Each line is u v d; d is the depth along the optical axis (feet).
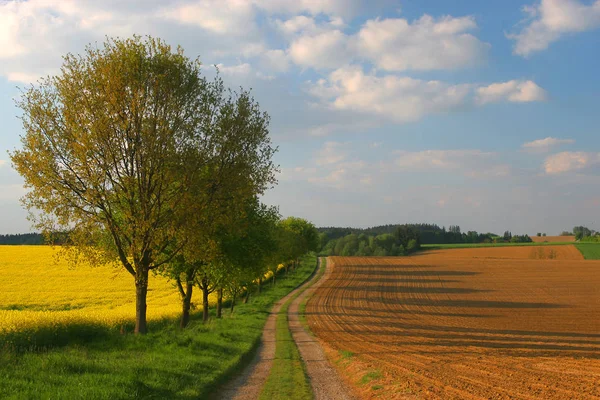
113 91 68.74
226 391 44.09
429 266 389.80
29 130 68.54
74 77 70.28
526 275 318.65
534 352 72.90
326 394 43.78
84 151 66.90
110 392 33.17
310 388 46.29
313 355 72.18
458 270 357.20
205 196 74.23
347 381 51.01
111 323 86.69
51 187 67.92
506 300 211.61
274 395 42.39
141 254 73.67
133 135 71.15
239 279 120.37
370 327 119.75
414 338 96.58
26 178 66.95
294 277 312.71
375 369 54.70
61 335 61.52
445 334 105.29
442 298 220.43
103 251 76.69
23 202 68.28
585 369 53.62
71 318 68.59
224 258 103.30
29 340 56.90
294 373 53.93
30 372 38.42
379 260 451.53
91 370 41.47
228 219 77.77
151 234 71.36
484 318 149.18
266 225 123.95
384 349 77.41
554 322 136.36
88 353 52.21
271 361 64.39
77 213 68.90
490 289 256.52
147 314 111.14
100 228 73.46
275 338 93.09
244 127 82.74
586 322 135.95
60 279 194.70
